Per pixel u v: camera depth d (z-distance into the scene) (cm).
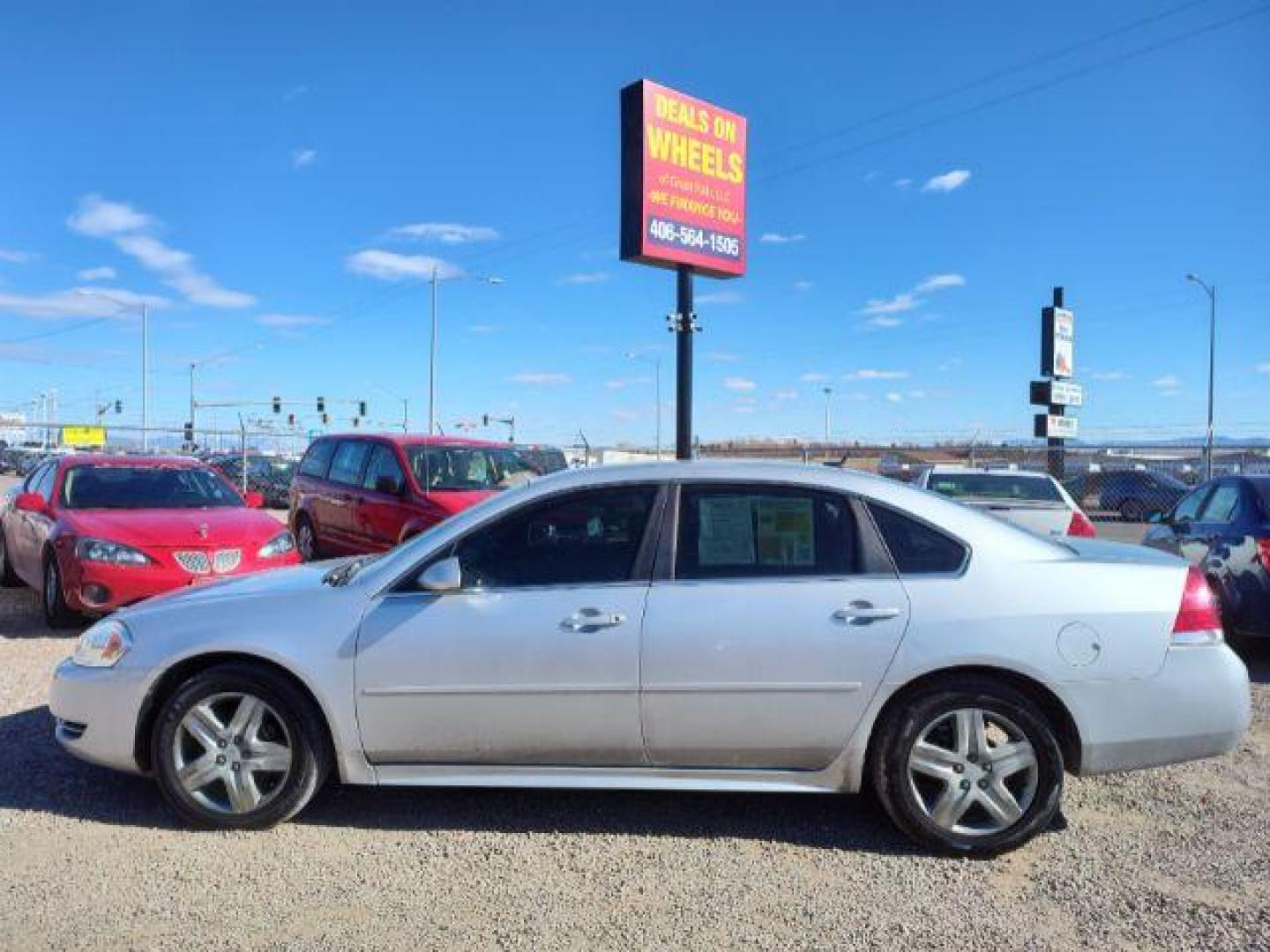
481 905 365
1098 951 334
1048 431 3362
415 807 459
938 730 410
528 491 439
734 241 1380
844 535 421
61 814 451
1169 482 2811
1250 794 476
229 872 392
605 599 416
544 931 347
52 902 368
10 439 6081
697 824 440
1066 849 414
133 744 438
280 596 442
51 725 584
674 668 407
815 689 404
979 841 400
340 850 413
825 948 336
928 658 400
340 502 1174
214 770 428
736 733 408
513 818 447
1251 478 802
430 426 4731
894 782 404
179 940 341
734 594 412
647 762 418
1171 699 404
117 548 812
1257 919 354
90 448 4138
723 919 355
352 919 355
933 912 359
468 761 423
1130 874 391
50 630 866
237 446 5078
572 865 399
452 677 415
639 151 1282
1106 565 420
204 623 437
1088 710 402
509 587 425
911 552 418
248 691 426
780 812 454
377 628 422
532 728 415
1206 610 416
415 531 1026
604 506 434
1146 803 465
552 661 412
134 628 447
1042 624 403
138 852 411
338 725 421
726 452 3794
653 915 358
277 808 425
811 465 445
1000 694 400
